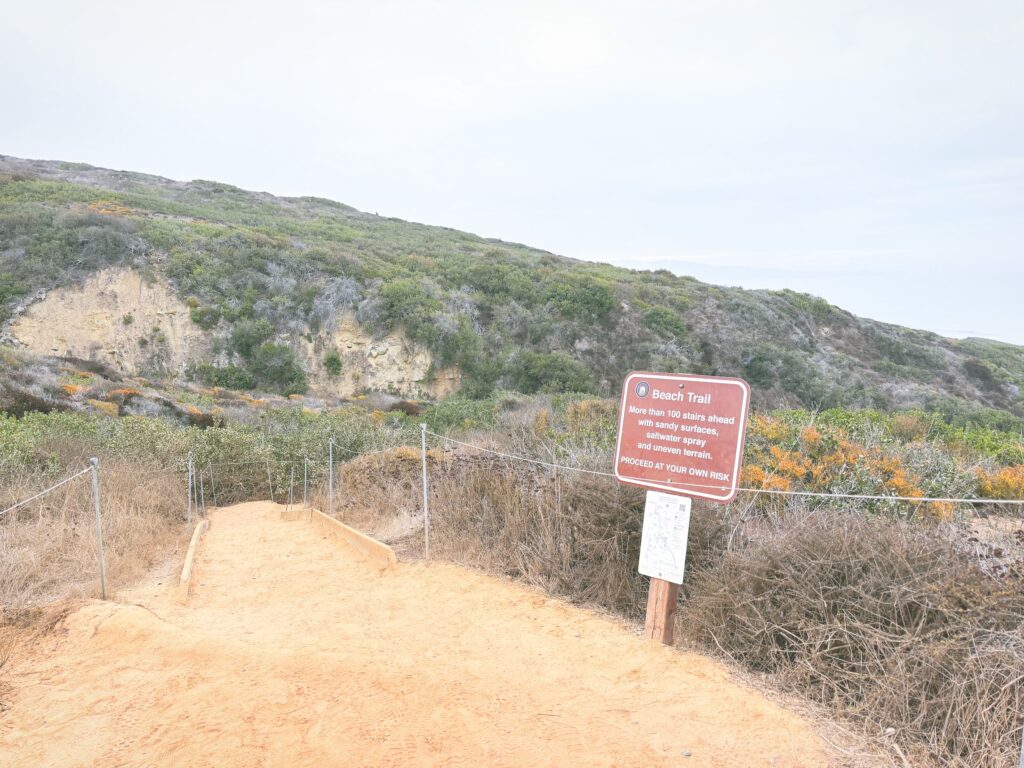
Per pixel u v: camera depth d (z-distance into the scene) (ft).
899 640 12.60
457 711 12.34
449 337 121.19
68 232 120.98
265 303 121.08
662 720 12.09
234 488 59.16
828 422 35.53
